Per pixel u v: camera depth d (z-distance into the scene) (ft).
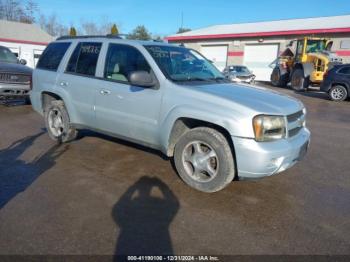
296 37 80.18
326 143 20.93
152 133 13.52
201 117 11.71
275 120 11.21
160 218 10.37
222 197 12.03
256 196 12.25
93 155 16.28
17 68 29.14
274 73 68.49
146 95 13.33
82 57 16.48
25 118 25.30
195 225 10.03
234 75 69.67
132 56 14.25
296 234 9.73
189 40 104.68
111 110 14.79
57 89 17.24
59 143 18.16
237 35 90.33
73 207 10.87
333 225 10.33
